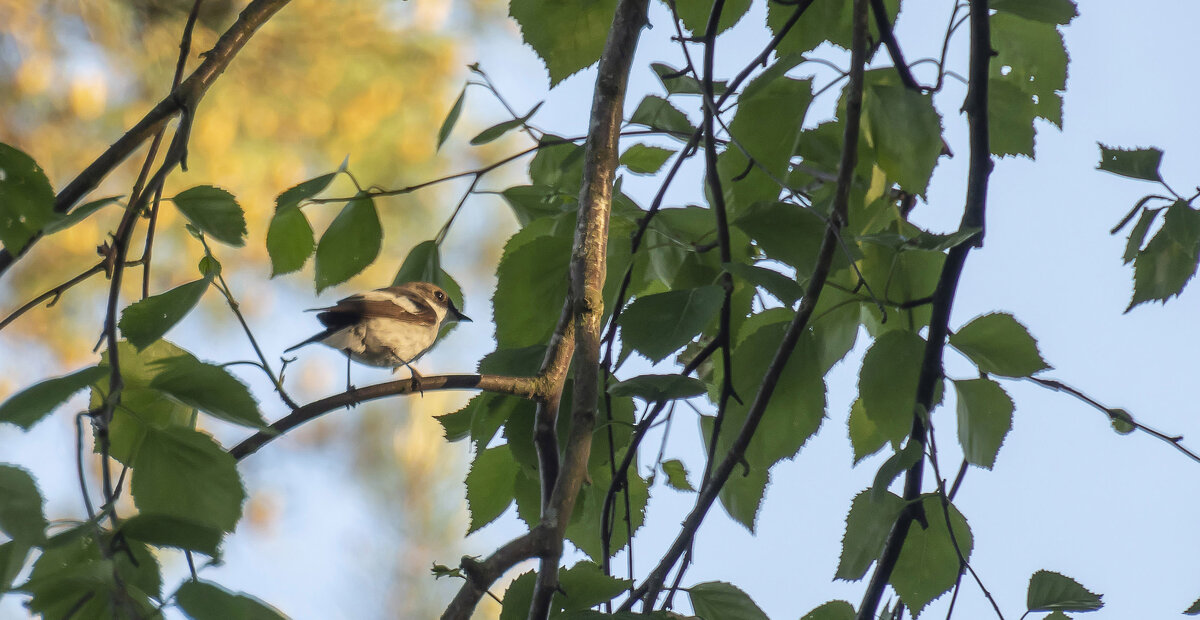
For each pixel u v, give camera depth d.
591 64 6.09
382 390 4.59
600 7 6.06
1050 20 5.93
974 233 5.00
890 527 5.45
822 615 5.50
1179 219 5.00
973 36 5.88
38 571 4.06
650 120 6.32
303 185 5.79
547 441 4.86
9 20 11.09
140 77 11.65
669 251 6.38
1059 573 4.99
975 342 5.68
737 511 6.06
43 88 11.38
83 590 3.54
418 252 6.18
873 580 5.55
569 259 5.77
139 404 4.70
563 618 4.14
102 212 12.02
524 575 4.69
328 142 12.15
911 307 5.98
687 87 5.93
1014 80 6.73
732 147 5.91
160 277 12.52
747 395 5.84
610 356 5.88
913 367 5.76
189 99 5.36
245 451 4.48
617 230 6.37
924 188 5.86
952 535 5.30
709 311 4.62
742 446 5.29
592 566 4.59
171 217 12.09
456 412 5.93
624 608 5.07
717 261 6.18
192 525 3.55
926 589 5.56
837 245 5.29
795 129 5.81
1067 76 6.56
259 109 11.84
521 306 5.74
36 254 12.06
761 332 5.83
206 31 11.45
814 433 5.77
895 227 6.35
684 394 4.69
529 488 5.71
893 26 6.52
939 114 5.77
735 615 5.07
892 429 5.83
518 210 6.41
